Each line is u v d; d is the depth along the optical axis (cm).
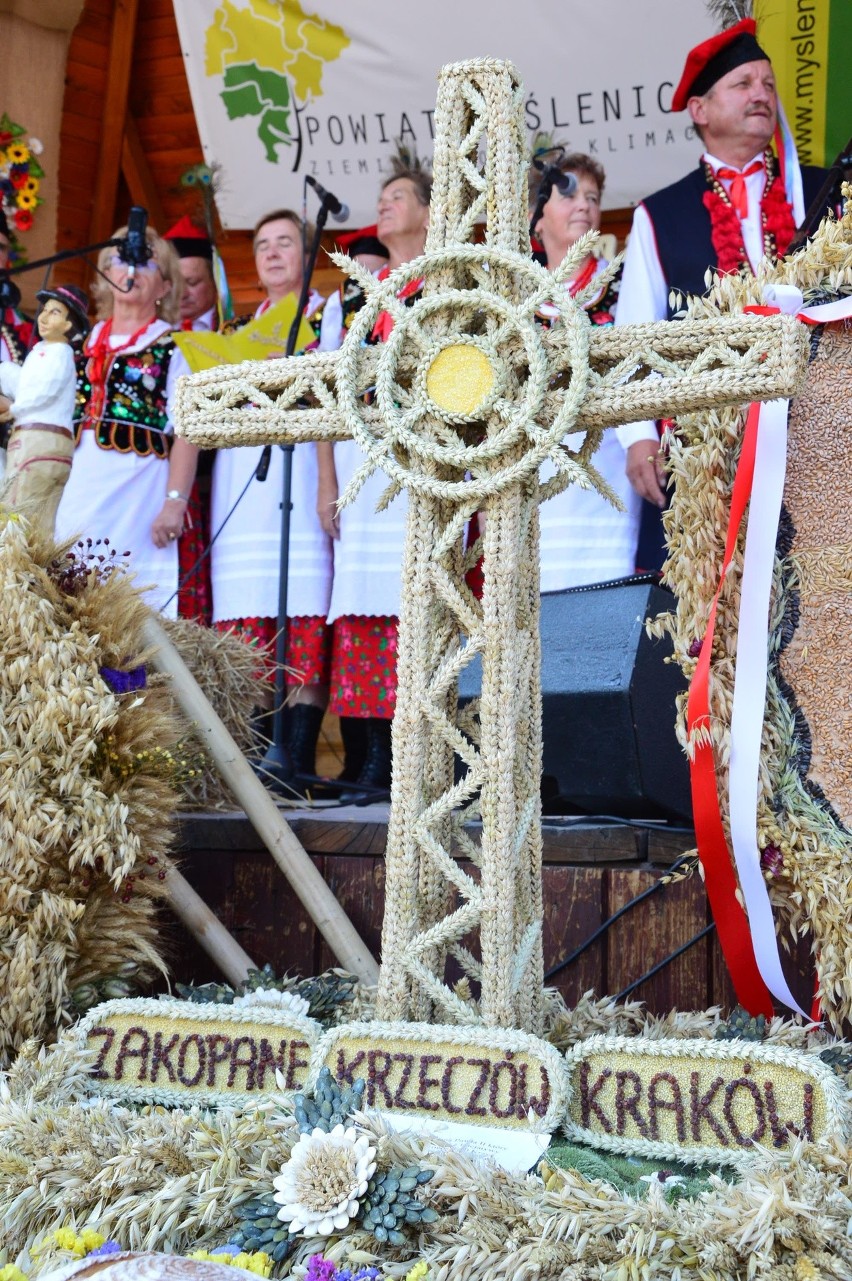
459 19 753
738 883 281
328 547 607
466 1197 211
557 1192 209
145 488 600
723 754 283
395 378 267
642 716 356
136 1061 264
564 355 253
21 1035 283
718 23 699
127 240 477
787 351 237
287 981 308
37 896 287
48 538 317
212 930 337
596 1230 203
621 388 248
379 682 568
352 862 353
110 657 308
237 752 347
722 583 280
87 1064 261
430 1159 220
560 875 335
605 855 336
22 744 291
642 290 542
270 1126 232
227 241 875
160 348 611
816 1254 195
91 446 596
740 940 280
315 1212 213
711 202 533
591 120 739
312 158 814
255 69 802
